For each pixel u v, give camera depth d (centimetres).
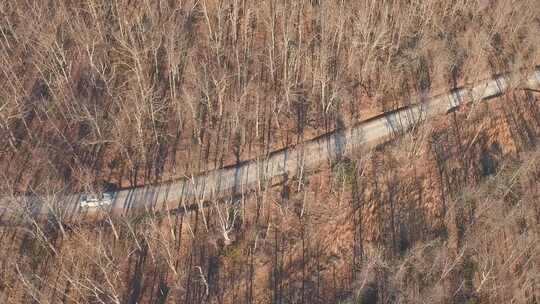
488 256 5612
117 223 5859
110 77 7050
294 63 7212
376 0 7819
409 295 5475
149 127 6662
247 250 5872
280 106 6781
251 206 6144
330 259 5925
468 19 7981
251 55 7469
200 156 6550
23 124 6525
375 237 6141
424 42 7506
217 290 5634
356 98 7269
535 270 5622
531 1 7712
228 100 6962
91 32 7169
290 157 6650
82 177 6166
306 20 7894
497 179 6338
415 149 6662
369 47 7356
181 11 7806
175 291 5578
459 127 7081
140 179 6306
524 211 6103
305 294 5703
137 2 7856
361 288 5422
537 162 6594
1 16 7369
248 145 6694
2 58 6925
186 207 6088
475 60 7525
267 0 7681
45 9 7375
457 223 6231
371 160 6644
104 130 6581
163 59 7275
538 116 7325
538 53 7775
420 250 5650
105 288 5397
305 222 6122
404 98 7362
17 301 5294
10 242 5619
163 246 5750
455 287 5725
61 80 6594
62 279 5434
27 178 6119
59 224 5497
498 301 5634
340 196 6319
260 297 5644
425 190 6494
